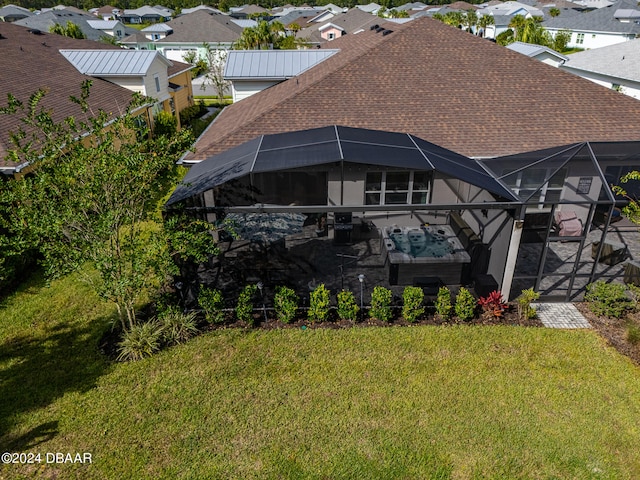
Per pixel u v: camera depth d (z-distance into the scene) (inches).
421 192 748.0
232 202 770.2
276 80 1073.5
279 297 502.0
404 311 506.3
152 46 2655.0
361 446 354.3
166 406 392.8
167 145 447.5
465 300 503.8
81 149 401.1
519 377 426.0
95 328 507.8
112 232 418.9
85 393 408.2
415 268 593.3
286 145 642.2
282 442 358.3
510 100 769.6
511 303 550.3
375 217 767.1
